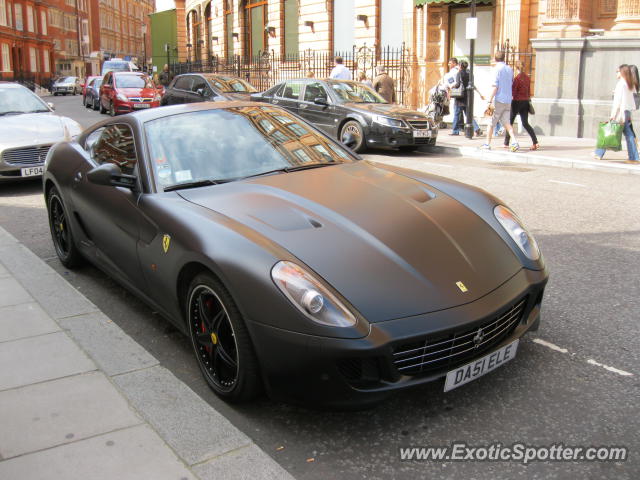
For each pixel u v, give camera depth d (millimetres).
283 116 4570
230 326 2918
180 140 4004
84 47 83250
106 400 3027
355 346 2553
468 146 12711
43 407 2973
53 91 53969
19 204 8023
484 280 2949
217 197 3492
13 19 59469
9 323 3990
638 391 3104
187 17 42812
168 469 2502
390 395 2662
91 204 4355
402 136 12156
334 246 2947
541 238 6039
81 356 3504
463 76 14492
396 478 2516
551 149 12273
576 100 14031
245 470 2506
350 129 12648
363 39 20797
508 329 3047
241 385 2908
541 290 3236
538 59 14500
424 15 18766
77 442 2684
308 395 2695
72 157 4922
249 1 30156
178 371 3492
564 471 2521
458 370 2791
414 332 2625
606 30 14117
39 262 5250
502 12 16500
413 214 3295
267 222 3139
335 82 13453
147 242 3551
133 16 111938
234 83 16438
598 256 5406
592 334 3777
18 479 2447
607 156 11273
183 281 3275
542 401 3031
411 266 2891
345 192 3545
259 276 2742
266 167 3939
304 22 23688
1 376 3289
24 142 8750
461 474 2525
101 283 4926
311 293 2629
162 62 46250
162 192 3672
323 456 2672
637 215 6914
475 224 3326
